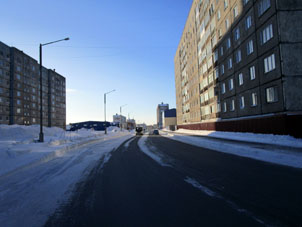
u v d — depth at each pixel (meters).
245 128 22.08
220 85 30.50
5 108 59.34
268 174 6.81
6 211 4.15
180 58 65.81
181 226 3.42
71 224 3.58
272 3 17.45
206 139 21.39
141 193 5.15
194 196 4.85
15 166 8.12
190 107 52.47
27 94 68.38
